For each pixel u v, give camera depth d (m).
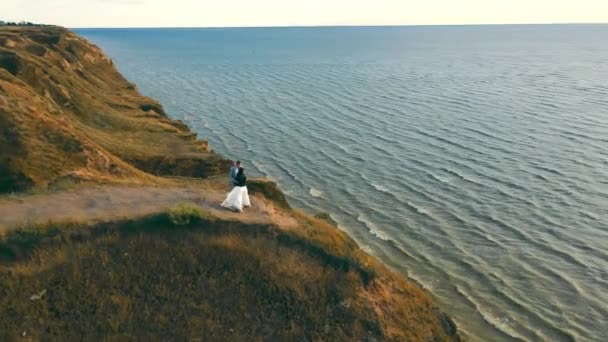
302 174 62.34
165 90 130.38
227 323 22.62
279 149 73.44
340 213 50.53
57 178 29.28
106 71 97.56
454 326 27.33
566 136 77.56
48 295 21.42
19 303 20.81
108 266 22.98
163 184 32.84
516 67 178.25
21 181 28.12
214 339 21.97
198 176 44.47
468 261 41.12
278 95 120.69
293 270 25.14
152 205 26.89
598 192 55.28
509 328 32.81
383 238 45.03
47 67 63.34
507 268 40.16
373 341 23.55
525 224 47.88
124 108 67.88
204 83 144.62
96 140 44.84
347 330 23.62
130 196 28.20
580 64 187.38
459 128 83.69
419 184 58.25
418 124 87.00
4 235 22.64
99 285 22.33
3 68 50.19
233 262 24.53
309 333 23.12
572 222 48.25
